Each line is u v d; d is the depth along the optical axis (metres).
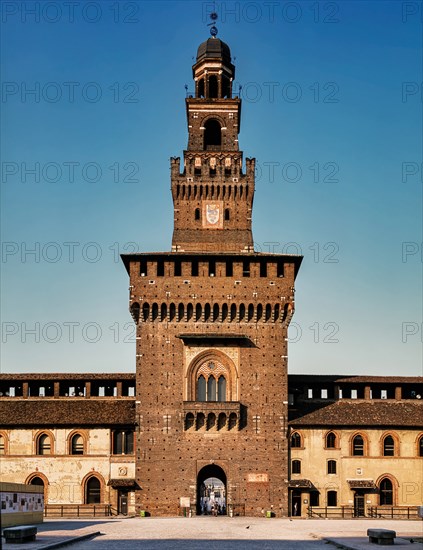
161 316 100.94
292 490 98.38
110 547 54.22
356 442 101.25
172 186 108.94
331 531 69.38
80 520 86.62
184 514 95.81
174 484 96.69
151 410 98.50
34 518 79.75
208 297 100.88
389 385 106.19
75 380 104.69
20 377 105.12
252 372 99.81
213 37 116.88
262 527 75.31
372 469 100.06
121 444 100.19
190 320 101.00
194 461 97.25
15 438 99.94
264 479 97.12
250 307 101.25
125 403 103.88
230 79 116.19
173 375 99.50
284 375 99.81
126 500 97.81
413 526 78.06
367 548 52.53
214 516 96.06
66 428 100.19
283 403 99.19
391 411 103.50
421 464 100.69
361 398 105.56
